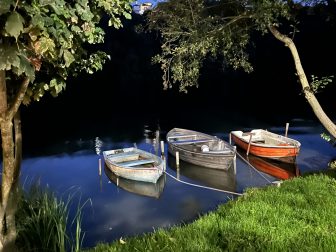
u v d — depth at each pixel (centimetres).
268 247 462
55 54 279
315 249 454
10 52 234
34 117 3006
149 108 3547
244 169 1634
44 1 248
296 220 565
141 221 1047
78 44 335
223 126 2638
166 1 1064
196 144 1827
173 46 1107
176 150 1791
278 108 3334
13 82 354
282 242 477
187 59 1103
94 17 337
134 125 2730
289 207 632
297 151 1652
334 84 3425
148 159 1616
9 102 355
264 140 1973
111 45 4347
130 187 1386
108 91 4403
